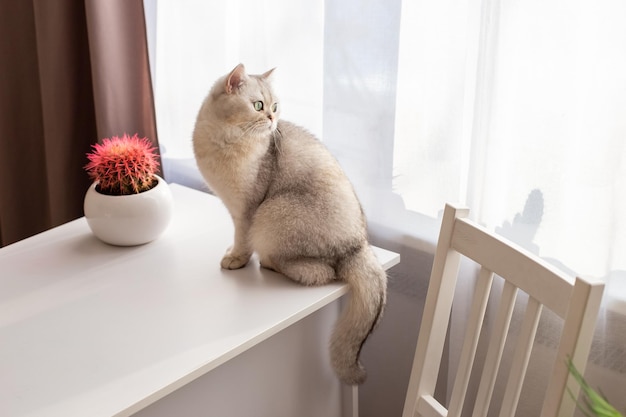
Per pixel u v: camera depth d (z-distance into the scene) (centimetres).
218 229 142
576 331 78
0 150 195
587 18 111
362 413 173
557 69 115
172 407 112
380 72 138
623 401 124
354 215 124
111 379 97
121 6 160
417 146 137
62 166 181
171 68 171
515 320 131
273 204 123
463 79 128
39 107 195
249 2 152
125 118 170
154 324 109
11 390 94
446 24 127
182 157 179
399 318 155
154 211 131
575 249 120
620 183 112
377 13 134
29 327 109
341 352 125
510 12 117
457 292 136
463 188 134
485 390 97
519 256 91
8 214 201
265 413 131
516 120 122
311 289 121
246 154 122
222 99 121
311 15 145
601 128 112
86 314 112
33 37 188
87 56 175
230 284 122
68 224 146
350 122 146
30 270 126
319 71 148
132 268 127
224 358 102
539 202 122
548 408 82
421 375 108
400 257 149
